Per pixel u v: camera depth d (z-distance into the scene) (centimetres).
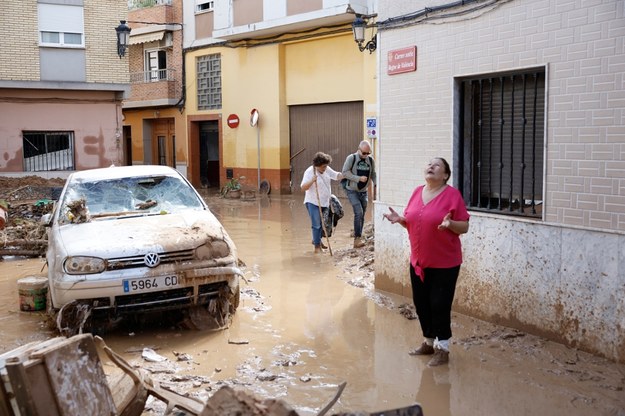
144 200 804
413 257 591
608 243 563
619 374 539
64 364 334
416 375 556
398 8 792
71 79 2053
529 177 668
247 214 1750
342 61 2142
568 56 593
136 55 3023
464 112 732
